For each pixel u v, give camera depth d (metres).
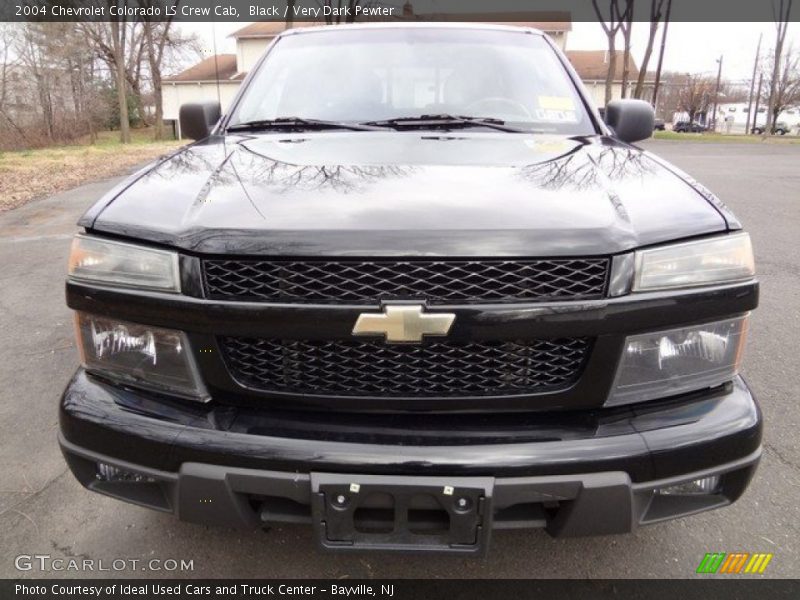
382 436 1.54
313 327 1.51
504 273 1.50
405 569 1.98
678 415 1.61
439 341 1.51
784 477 2.40
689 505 1.68
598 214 1.61
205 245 1.54
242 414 1.61
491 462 1.49
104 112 28.64
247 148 2.22
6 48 21.83
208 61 39.41
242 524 1.61
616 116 2.74
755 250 5.57
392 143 2.25
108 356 1.69
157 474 1.60
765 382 3.15
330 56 2.88
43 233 6.39
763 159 14.05
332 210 1.59
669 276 1.56
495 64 2.82
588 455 1.51
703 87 61.97
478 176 1.84
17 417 2.84
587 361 1.57
